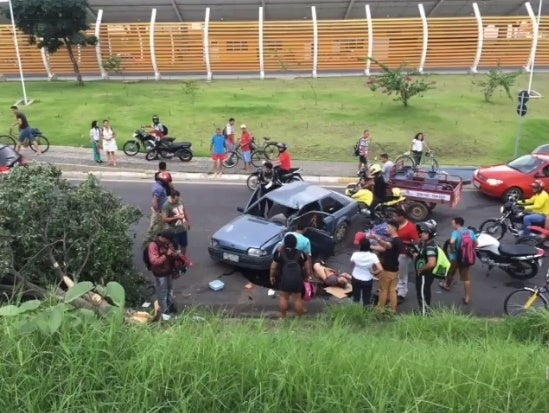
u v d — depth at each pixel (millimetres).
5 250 7016
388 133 23984
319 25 38250
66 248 8008
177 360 3824
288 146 22000
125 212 9023
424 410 3678
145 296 9305
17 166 8906
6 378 3625
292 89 33281
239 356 3943
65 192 8234
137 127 23984
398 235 9633
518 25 38656
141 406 3539
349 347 4574
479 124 25594
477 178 16312
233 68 38906
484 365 4266
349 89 33219
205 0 40781
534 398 3910
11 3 30344
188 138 22766
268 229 11180
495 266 11102
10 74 38125
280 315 9297
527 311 7883
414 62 39344
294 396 3736
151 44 37750
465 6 43125
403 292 9938
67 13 32125
